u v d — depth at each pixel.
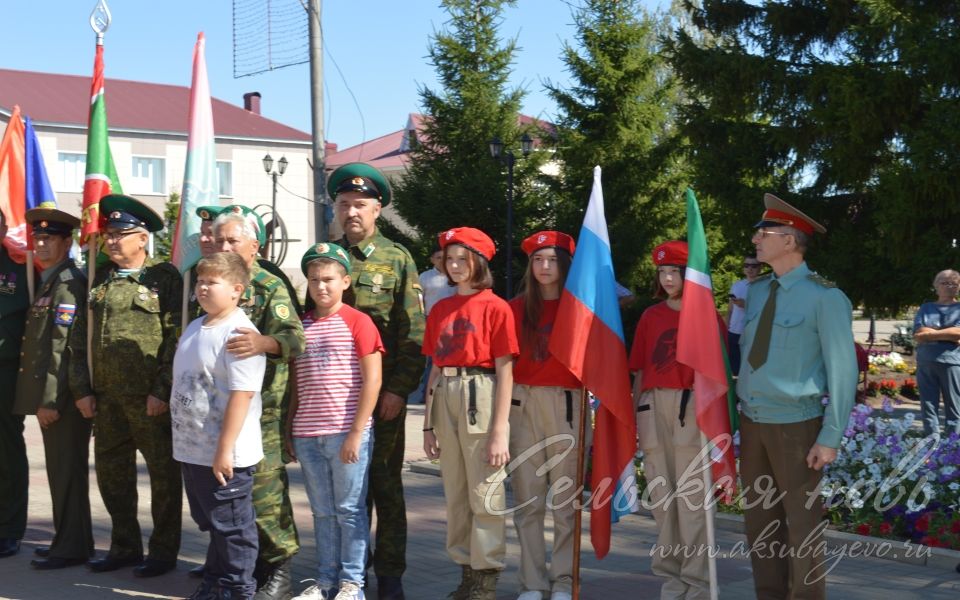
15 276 6.41
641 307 23.31
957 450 7.32
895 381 19.06
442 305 5.21
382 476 5.34
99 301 5.70
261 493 5.11
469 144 26.52
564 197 26.22
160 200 40.00
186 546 6.44
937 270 14.56
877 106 15.19
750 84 17.44
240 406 4.71
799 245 4.77
